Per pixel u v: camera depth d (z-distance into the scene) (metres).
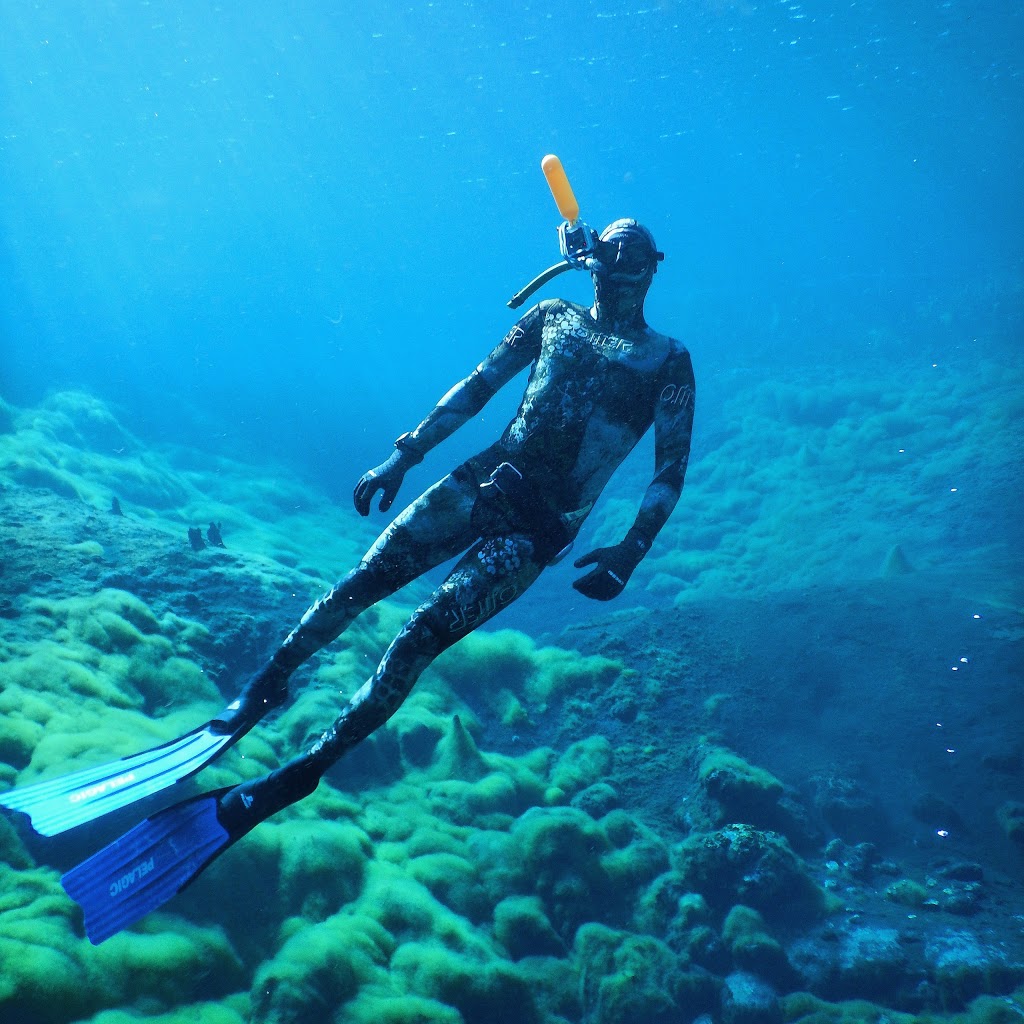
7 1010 5.08
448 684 10.98
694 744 10.06
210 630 9.91
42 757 6.94
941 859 8.49
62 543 10.65
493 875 7.95
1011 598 11.98
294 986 6.09
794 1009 7.00
